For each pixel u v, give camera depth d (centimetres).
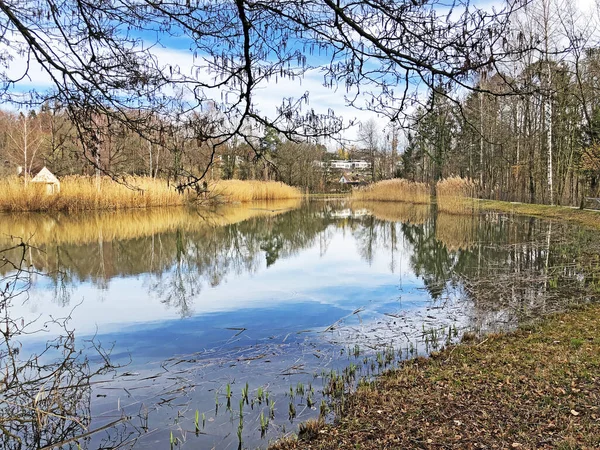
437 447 332
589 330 577
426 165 3697
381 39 236
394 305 815
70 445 366
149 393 470
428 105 265
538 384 418
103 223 2008
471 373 468
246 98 244
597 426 333
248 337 650
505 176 3072
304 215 2702
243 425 400
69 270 1143
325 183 5278
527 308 736
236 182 3528
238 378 507
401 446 338
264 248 1516
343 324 706
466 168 3462
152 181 2609
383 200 3881
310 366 539
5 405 394
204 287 970
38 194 2253
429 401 409
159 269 1166
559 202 2362
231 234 1825
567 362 463
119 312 782
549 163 2167
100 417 420
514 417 362
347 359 560
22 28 278
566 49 369
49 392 400
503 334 607
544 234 1508
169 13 252
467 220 2167
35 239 1587
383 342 619
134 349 605
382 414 396
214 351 595
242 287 968
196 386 487
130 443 373
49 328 695
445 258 1280
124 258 1309
